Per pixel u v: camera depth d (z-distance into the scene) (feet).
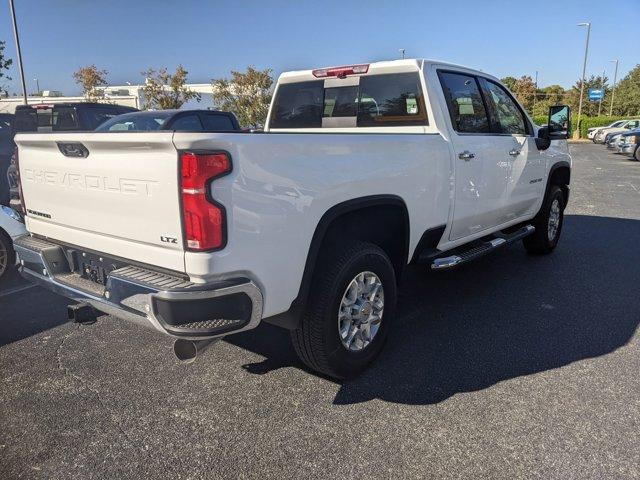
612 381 11.28
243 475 8.54
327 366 10.83
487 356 12.52
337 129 16.03
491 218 16.43
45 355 12.76
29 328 14.42
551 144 20.03
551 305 15.89
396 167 11.64
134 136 8.38
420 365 12.09
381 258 11.57
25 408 10.49
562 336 13.64
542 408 10.26
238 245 8.47
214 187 8.09
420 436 9.44
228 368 12.05
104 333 14.03
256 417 10.10
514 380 11.36
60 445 9.32
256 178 8.59
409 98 14.12
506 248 23.11
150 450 9.17
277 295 9.34
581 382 11.25
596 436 9.37
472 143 14.56
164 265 8.73
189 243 8.24
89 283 10.46
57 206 10.78
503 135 16.42
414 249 13.03
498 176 15.99
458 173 13.94
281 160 8.98
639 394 10.75
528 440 9.29
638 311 15.39
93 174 9.57
